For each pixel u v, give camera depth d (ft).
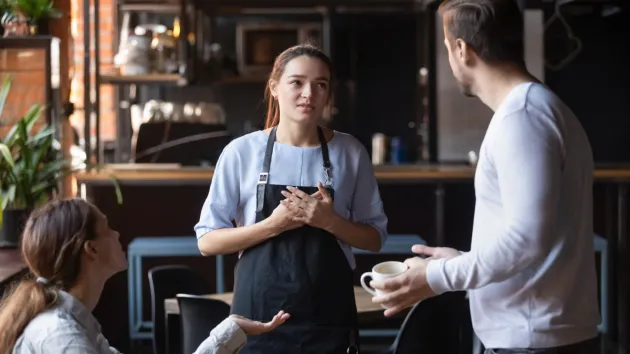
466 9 6.33
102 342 6.59
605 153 24.21
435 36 24.03
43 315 6.27
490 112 23.16
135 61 18.67
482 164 6.34
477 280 6.09
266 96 9.42
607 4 22.82
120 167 18.43
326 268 8.47
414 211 18.53
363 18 25.12
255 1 23.35
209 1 22.84
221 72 23.77
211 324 11.00
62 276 6.48
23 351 6.16
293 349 8.41
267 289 8.45
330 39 24.76
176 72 19.07
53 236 6.40
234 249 8.57
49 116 14.97
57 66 15.21
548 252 5.97
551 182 5.92
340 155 8.79
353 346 8.54
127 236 17.94
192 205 18.01
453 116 23.80
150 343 17.65
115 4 21.88
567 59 22.24
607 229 18.29
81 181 17.30
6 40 14.84
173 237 17.93
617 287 18.16
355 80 25.41
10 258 12.33
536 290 6.24
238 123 25.41
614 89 24.02
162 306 12.85
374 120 25.68
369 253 16.85
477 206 6.46
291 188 8.38
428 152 24.29
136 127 21.81
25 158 13.66
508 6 6.31
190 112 20.76
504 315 6.37
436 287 6.32
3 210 13.47
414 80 25.54
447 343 10.67
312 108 8.57
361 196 8.95
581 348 6.37
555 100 6.18
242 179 8.74
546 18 22.48
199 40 22.74
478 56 6.38
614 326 18.13
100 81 18.28
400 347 10.35
